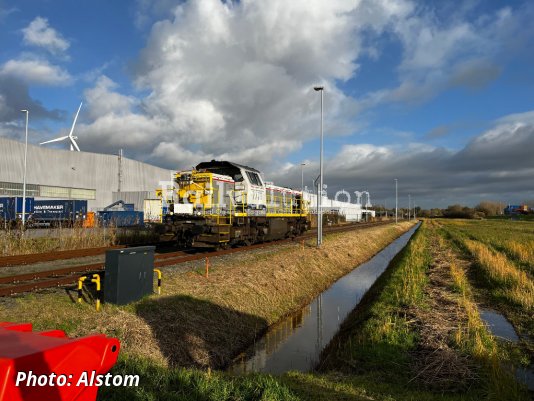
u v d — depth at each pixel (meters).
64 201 40.38
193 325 9.30
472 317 9.25
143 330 8.20
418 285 13.30
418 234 44.19
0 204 36.38
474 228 57.84
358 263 25.42
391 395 5.82
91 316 8.48
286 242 25.92
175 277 12.22
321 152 25.64
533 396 5.90
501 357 7.30
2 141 46.31
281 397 5.21
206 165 22.31
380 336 8.31
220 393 5.20
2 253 18.05
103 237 22.86
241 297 11.85
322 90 25.88
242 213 20.72
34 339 2.36
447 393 6.12
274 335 11.05
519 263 18.66
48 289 10.18
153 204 38.41
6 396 1.81
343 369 7.43
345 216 84.19
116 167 59.78
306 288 15.98
